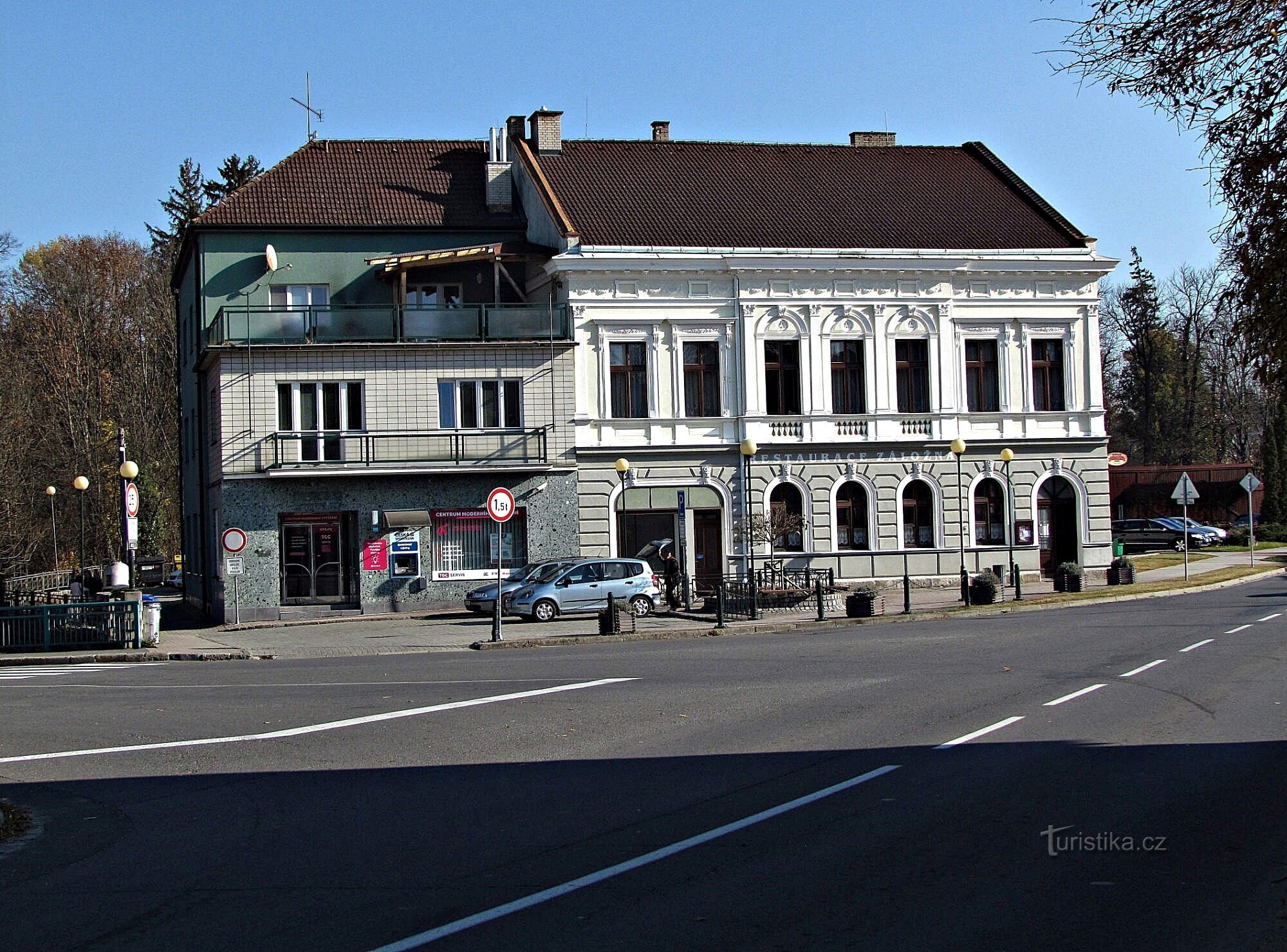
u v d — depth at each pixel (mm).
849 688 17297
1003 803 9758
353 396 37219
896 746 12570
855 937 6613
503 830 9500
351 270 40438
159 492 65750
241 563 33594
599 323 38844
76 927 7391
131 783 12375
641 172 44188
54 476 60344
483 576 37656
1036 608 33125
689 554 38938
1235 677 17281
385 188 42875
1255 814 9227
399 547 37125
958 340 41375
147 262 70188
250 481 36344
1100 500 42406
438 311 37656
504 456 37531
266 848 9312
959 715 14469
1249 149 9117
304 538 36875
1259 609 29406
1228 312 9672
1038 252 41406
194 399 44312
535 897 7562
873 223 42594
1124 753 11805
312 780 12055
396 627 33406
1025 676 18094
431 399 37438
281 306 36812
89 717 17203
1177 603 32750
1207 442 82000
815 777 11086
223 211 40188
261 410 36562
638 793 10703
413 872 8359
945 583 41031
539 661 23062
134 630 29000
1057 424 42125
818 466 40312
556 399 38250
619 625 29312
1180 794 9938
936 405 41062
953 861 8117
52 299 64750
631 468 39031
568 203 41219
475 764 12500
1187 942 6484
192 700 18625
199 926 7301
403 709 16656
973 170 47531
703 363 39875
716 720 14758
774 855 8406
